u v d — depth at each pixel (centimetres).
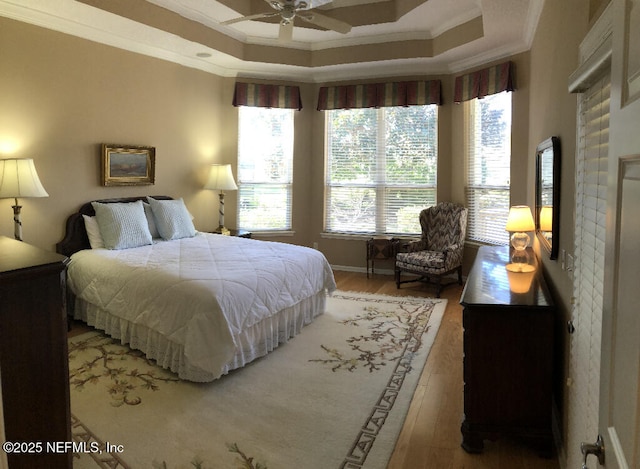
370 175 659
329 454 243
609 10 153
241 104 627
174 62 557
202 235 538
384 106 625
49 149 439
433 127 623
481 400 247
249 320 338
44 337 166
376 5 519
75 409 283
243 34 570
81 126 463
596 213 172
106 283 384
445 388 317
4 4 396
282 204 675
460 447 251
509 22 429
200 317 312
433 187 630
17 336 160
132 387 312
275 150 664
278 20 531
